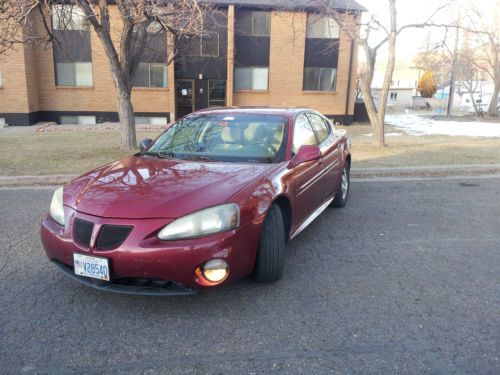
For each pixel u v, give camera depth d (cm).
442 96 4456
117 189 359
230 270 335
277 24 2198
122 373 272
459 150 1247
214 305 356
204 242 321
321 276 412
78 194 364
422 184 838
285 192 395
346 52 2266
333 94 2308
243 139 464
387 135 1734
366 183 847
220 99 2284
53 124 2059
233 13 2098
